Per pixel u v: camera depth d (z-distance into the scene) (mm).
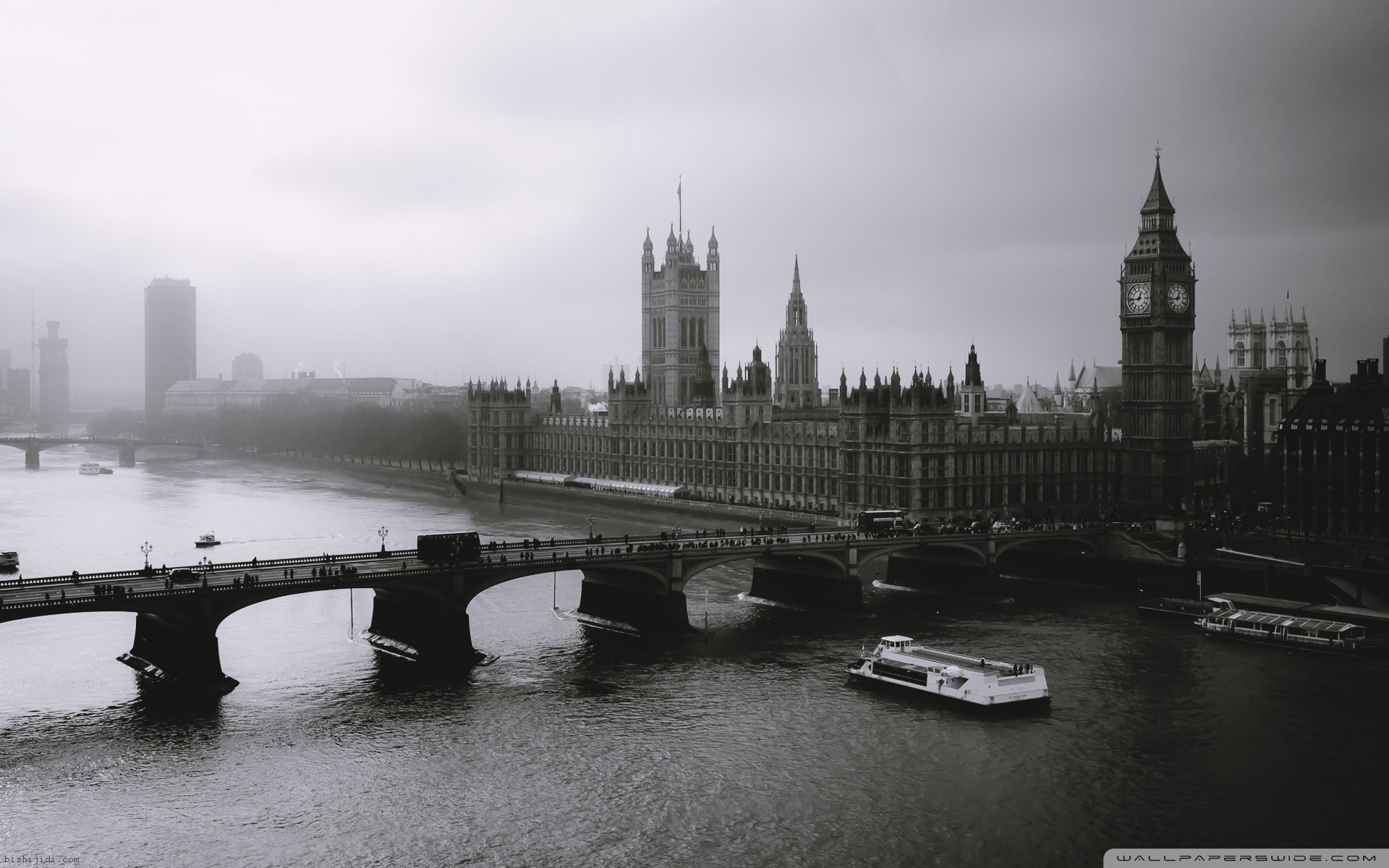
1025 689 161875
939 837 123438
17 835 121812
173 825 124812
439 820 126812
